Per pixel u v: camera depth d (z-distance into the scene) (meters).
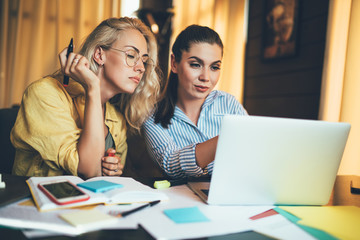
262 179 0.66
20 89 3.16
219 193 0.66
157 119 1.14
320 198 0.71
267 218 0.61
